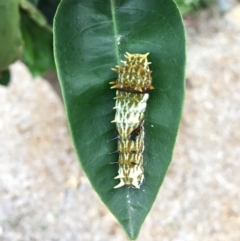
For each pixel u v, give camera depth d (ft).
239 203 1.01
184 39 0.25
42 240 0.96
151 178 0.28
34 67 0.51
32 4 0.46
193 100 1.27
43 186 1.06
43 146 1.16
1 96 1.36
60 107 1.28
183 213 0.99
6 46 0.39
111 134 0.28
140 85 0.27
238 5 1.62
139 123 0.27
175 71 0.25
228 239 0.94
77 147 0.26
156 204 1.00
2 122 1.26
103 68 0.27
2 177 1.09
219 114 1.23
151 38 0.26
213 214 0.98
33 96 1.34
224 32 1.53
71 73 0.25
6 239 0.96
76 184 1.06
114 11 0.26
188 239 0.94
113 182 0.28
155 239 0.94
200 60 1.42
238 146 1.14
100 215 1.00
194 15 1.56
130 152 0.27
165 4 0.25
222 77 1.35
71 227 0.98
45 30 0.47
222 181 1.05
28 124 1.24
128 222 0.28
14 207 1.02
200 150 1.12
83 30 0.26
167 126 0.26
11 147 1.17
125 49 0.27
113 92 0.27
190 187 1.04
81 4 0.26
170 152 0.26
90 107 0.27
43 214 1.01
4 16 0.37
